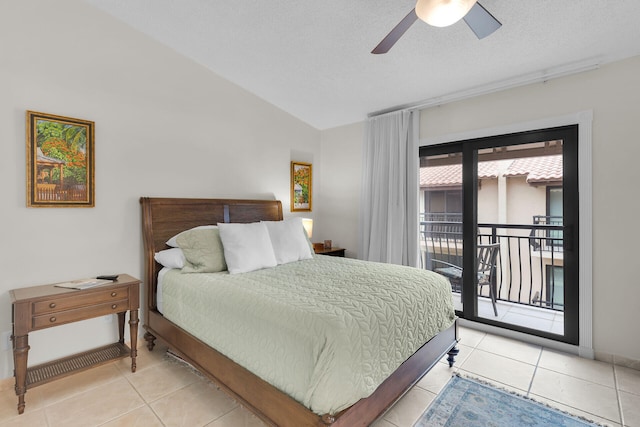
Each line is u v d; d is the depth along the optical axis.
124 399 2.05
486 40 2.38
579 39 2.29
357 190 4.20
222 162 3.43
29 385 1.94
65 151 2.40
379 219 3.77
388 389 1.69
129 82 2.74
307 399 1.40
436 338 2.19
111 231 2.65
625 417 1.89
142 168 2.83
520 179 4.04
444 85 3.12
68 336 2.45
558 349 2.77
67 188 2.41
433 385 2.23
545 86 2.79
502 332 3.08
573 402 2.03
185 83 3.12
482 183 4.30
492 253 3.59
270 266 2.71
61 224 2.40
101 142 2.59
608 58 2.46
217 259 2.61
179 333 2.34
